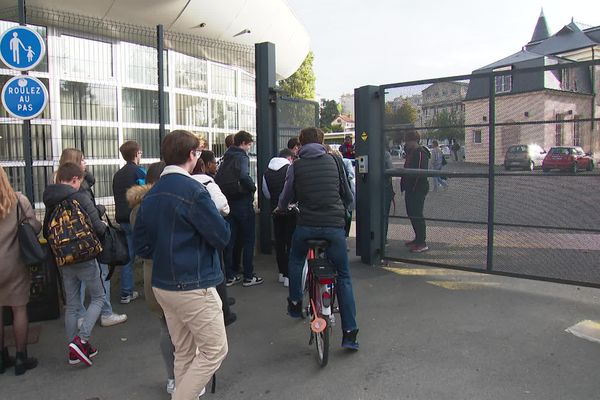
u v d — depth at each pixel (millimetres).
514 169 5508
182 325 3025
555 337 4250
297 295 4508
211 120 9406
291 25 11641
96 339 4488
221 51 9266
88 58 7574
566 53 30406
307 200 4090
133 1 7660
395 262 6816
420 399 3330
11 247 3734
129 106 8055
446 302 5188
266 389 3533
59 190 3855
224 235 2855
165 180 2906
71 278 3992
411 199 6336
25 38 4754
